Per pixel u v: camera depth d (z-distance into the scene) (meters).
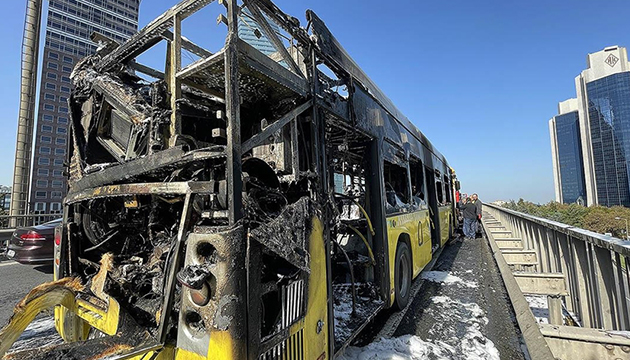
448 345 3.35
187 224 1.68
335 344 2.67
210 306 1.48
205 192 1.67
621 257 2.78
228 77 1.68
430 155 7.55
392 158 4.57
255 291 1.61
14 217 9.69
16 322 1.94
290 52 2.78
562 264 4.38
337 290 4.03
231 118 1.65
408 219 4.97
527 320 2.66
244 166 2.16
